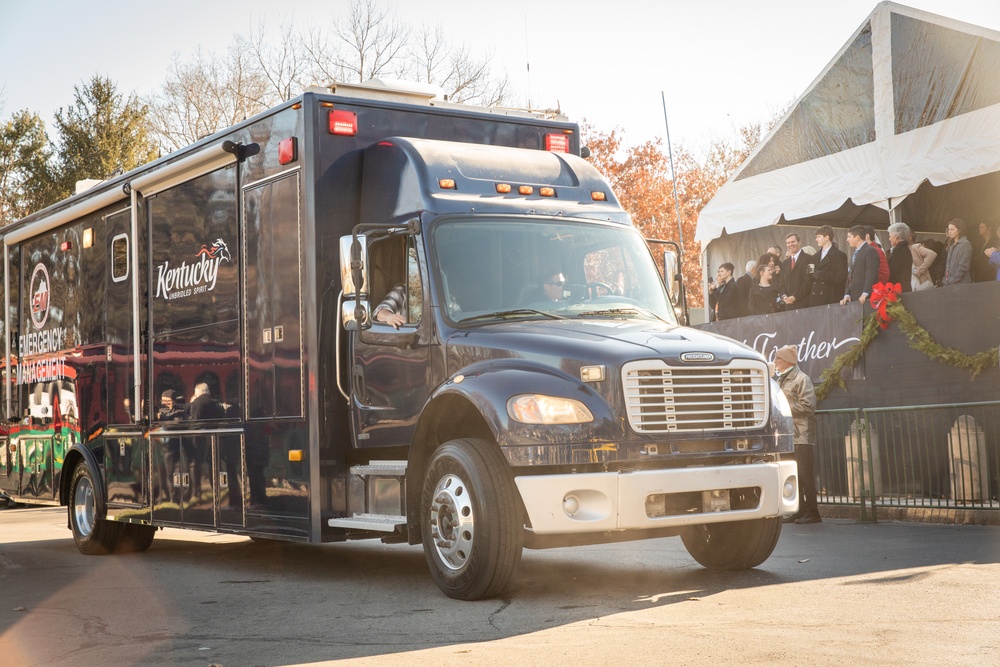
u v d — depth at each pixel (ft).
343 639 19.97
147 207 34.45
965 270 44.70
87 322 37.58
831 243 50.80
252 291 29.43
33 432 40.91
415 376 25.53
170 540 41.68
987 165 46.85
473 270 25.77
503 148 28.58
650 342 23.44
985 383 39.50
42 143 194.90
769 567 27.37
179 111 146.41
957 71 48.03
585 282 26.76
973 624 19.33
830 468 42.52
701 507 23.20
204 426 31.32
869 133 51.62
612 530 22.36
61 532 45.83
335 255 27.61
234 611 23.72
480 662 17.47
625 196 142.72
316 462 27.07
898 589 23.29
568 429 22.34
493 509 22.68
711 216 58.23
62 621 23.11
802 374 40.04
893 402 42.42
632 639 18.79
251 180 29.60
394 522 25.21
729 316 57.82
